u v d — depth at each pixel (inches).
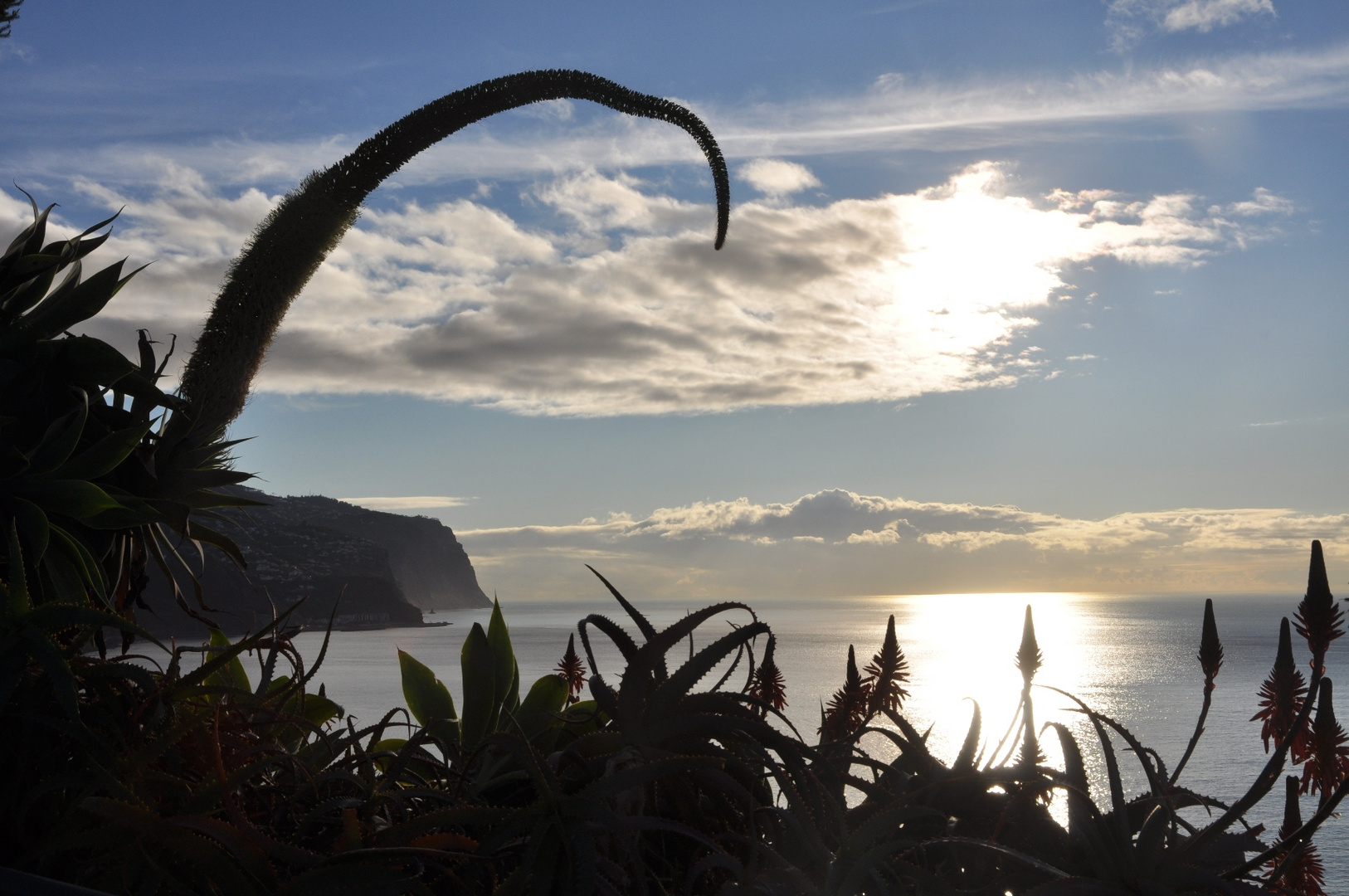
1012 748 49.1
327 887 38.5
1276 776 42.1
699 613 50.8
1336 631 75.0
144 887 39.6
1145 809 45.5
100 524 72.5
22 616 47.4
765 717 52.3
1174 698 3932.1
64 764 50.1
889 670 68.6
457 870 43.7
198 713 52.5
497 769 55.8
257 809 52.5
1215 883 40.1
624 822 40.2
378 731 58.4
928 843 41.3
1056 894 39.1
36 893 32.1
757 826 45.9
